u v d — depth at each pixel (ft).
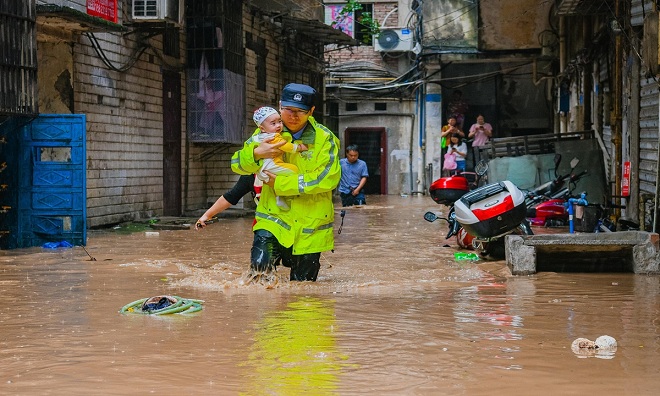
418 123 123.24
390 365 18.02
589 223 49.39
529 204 49.96
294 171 28.45
